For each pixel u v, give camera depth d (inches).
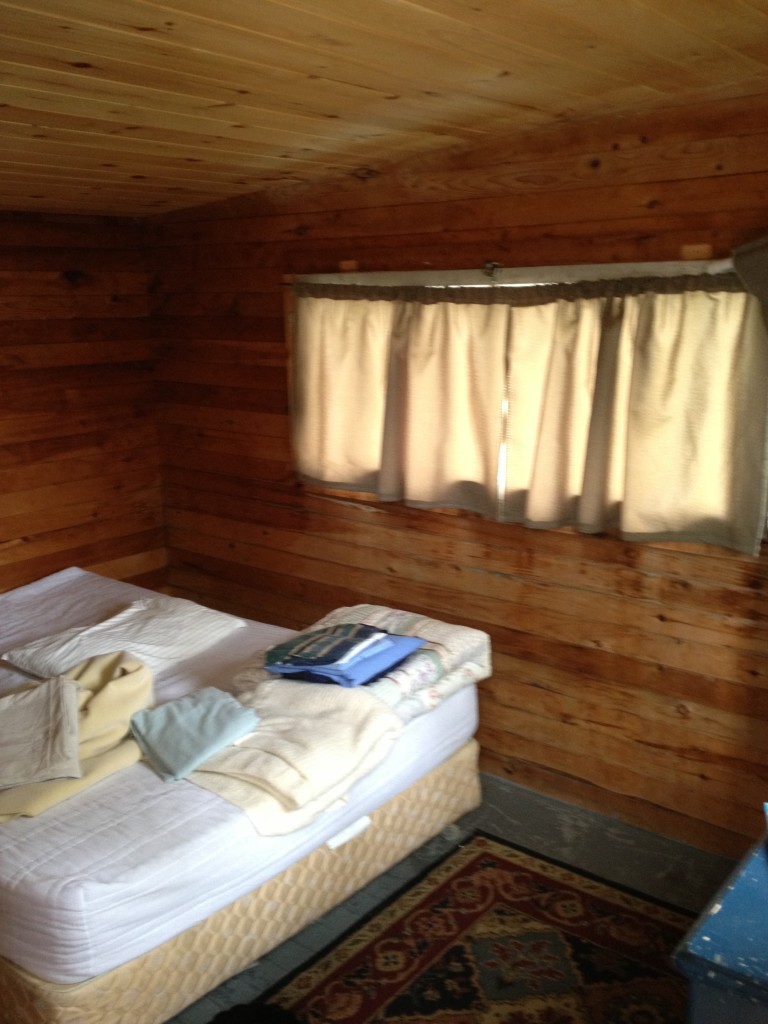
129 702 98.9
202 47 73.2
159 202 144.2
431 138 111.9
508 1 66.3
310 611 152.7
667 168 102.3
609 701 118.9
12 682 116.2
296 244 140.2
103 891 75.8
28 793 86.4
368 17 68.3
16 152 104.9
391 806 105.2
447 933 98.6
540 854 112.7
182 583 173.8
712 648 108.9
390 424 130.6
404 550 136.9
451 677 111.9
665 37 76.4
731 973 59.9
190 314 159.0
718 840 112.5
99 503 163.2
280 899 91.7
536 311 114.7
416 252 126.0
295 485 149.6
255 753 92.9
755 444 99.9
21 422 149.9
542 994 89.8
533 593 123.3
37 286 148.9
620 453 111.5
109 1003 77.7
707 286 100.3
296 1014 88.0
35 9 63.3
